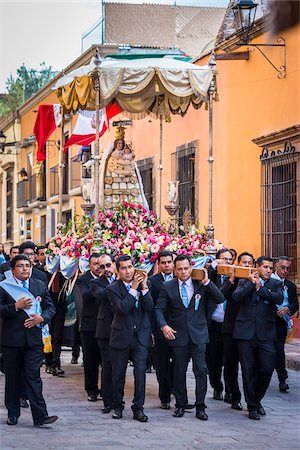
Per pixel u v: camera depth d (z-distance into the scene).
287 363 14.23
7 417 9.50
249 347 9.63
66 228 14.65
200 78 13.75
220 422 9.35
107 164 15.78
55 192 33.81
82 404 10.59
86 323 10.74
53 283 13.20
